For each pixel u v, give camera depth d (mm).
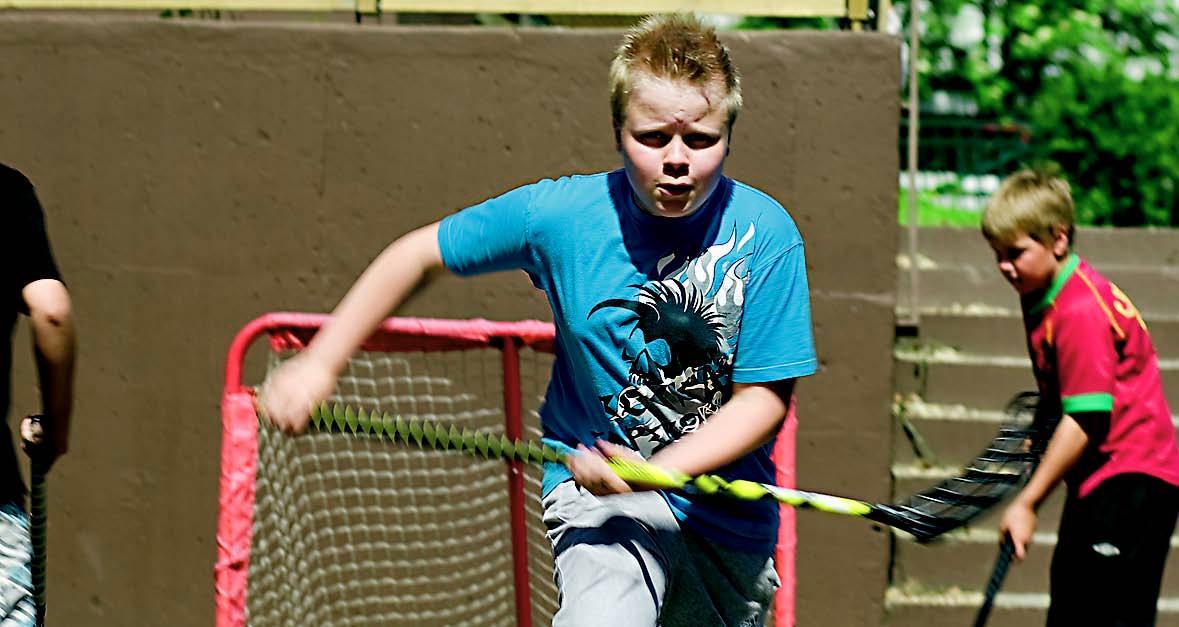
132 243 8914
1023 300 6895
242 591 6906
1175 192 14891
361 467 8516
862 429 8672
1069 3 16844
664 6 9039
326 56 8789
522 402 8516
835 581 8734
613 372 5266
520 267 5379
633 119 4855
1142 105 15000
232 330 8875
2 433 5652
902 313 9938
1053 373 6789
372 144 8805
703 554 5461
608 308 5203
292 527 8195
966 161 16531
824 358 8672
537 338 7551
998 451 6621
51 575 8992
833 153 8617
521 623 7957
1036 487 6613
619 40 8688
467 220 5227
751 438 5133
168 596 8953
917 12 9672
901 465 9719
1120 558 6746
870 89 8594
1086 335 6543
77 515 8969
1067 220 6668
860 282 8641
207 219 8875
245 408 6973
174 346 8906
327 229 8828
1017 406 7105
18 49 8930
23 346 8945
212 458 8906
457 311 8805
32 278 5602
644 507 5363
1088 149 15102
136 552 8961
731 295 5172
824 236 8641
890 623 9117
